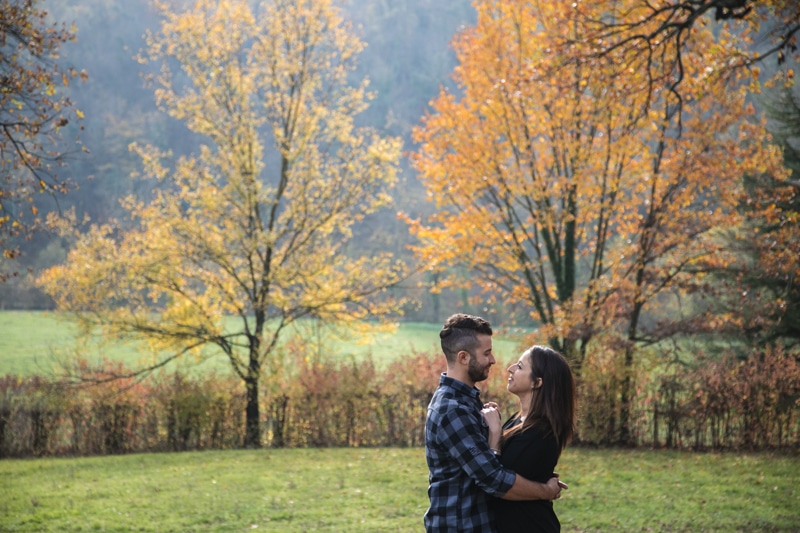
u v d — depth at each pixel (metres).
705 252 16.50
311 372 18.28
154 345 19.66
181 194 19.25
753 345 20.83
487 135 17.30
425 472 12.73
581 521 8.93
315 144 20.77
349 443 18.00
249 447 18.38
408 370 17.81
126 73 78.81
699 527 8.62
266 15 20.81
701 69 12.43
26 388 18.00
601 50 10.89
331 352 19.66
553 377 3.50
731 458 13.92
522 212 27.64
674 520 8.94
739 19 9.56
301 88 20.67
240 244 19.56
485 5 17.17
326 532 8.55
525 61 16.69
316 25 20.59
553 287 18.62
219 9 19.95
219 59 20.08
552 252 18.33
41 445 17.78
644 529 8.55
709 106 15.76
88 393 18.25
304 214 20.08
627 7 12.41
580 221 17.53
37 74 8.64
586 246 20.08
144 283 18.98
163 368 19.02
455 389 3.48
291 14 20.56
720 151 16.08
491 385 16.66
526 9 16.73
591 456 14.52
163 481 12.24
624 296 16.17
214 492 11.09
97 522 9.13
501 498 3.33
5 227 9.19
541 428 3.43
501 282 19.19
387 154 19.80
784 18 9.45
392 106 83.12
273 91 20.94
